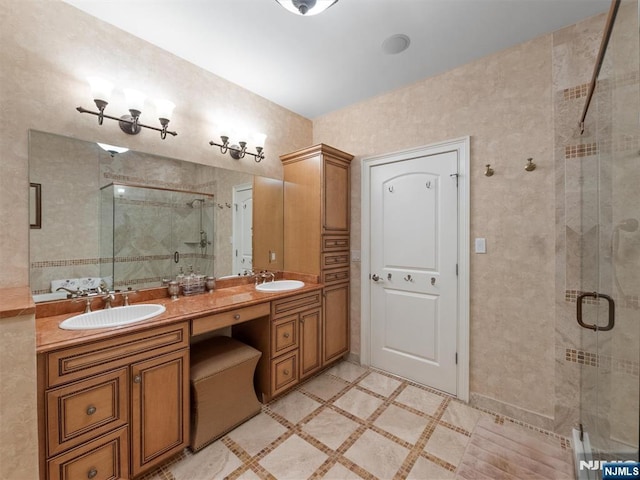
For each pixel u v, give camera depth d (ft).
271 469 5.03
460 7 5.25
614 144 3.66
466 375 6.99
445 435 5.86
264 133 8.82
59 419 3.89
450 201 7.31
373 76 7.61
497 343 6.58
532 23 5.65
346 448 5.51
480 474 4.90
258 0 5.14
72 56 5.33
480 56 6.74
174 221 6.95
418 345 7.93
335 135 9.75
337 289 8.94
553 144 5.86
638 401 2.58
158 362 4.89
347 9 5.32
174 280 6.91
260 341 7.09
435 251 7.59
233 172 8.07
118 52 5.88
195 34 6.07
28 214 4.96
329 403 7.03
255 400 6.51
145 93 6.28
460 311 7.11
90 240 5.70
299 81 7.91
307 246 8.71
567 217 5.70
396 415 6.54
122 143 6.01
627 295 3.15
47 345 3.82
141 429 4.66
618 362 3.27
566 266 5.73
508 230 6.41
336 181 8.86
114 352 4.38
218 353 6.30
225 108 7.79
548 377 5.95
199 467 5.07
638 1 2.72
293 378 7.45
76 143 5.46
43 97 5.05
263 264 8.82
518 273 6.30
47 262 5.17
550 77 5.90
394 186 8.36
